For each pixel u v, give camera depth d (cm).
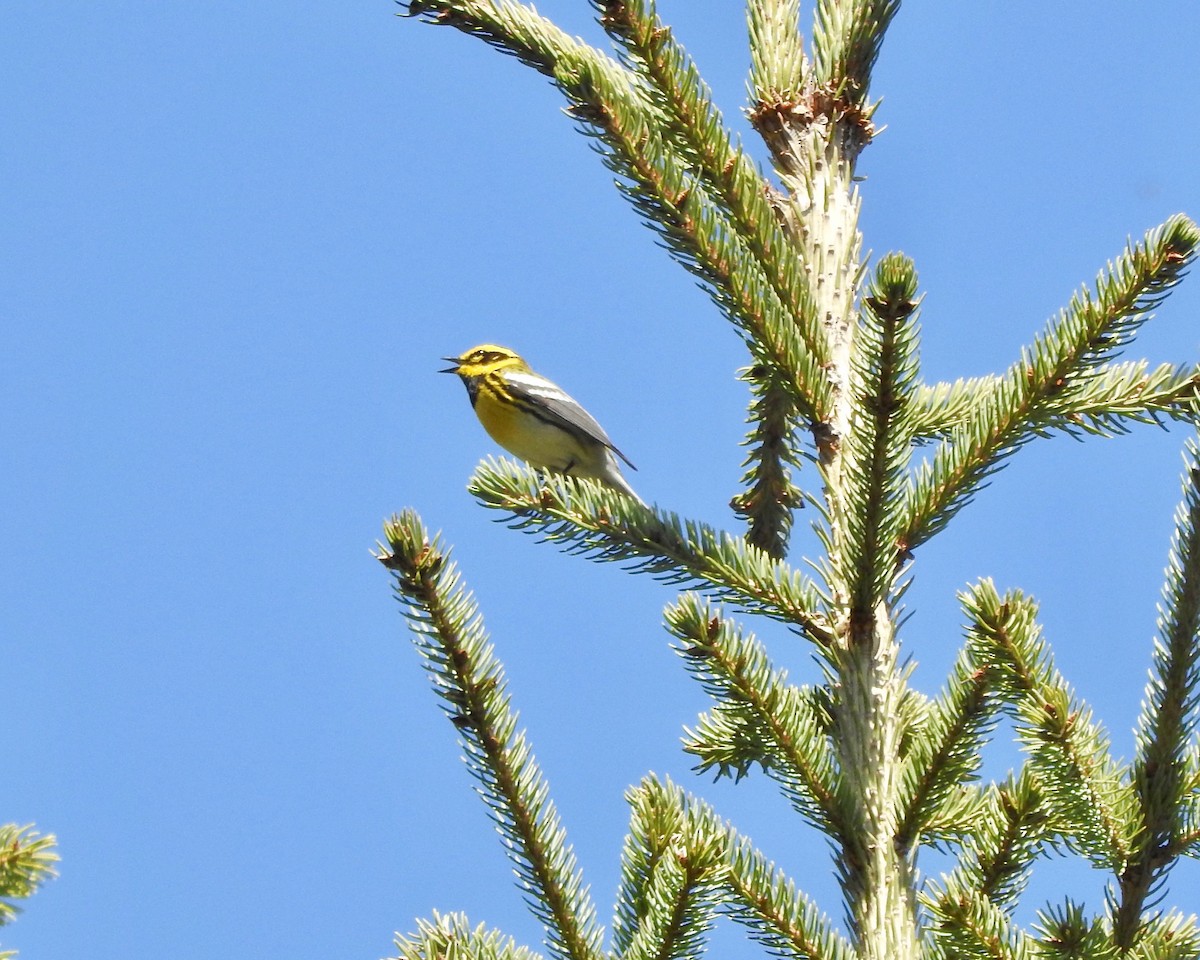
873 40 1034
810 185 997
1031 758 752
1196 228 796
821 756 778
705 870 710
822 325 935
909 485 835
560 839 754
